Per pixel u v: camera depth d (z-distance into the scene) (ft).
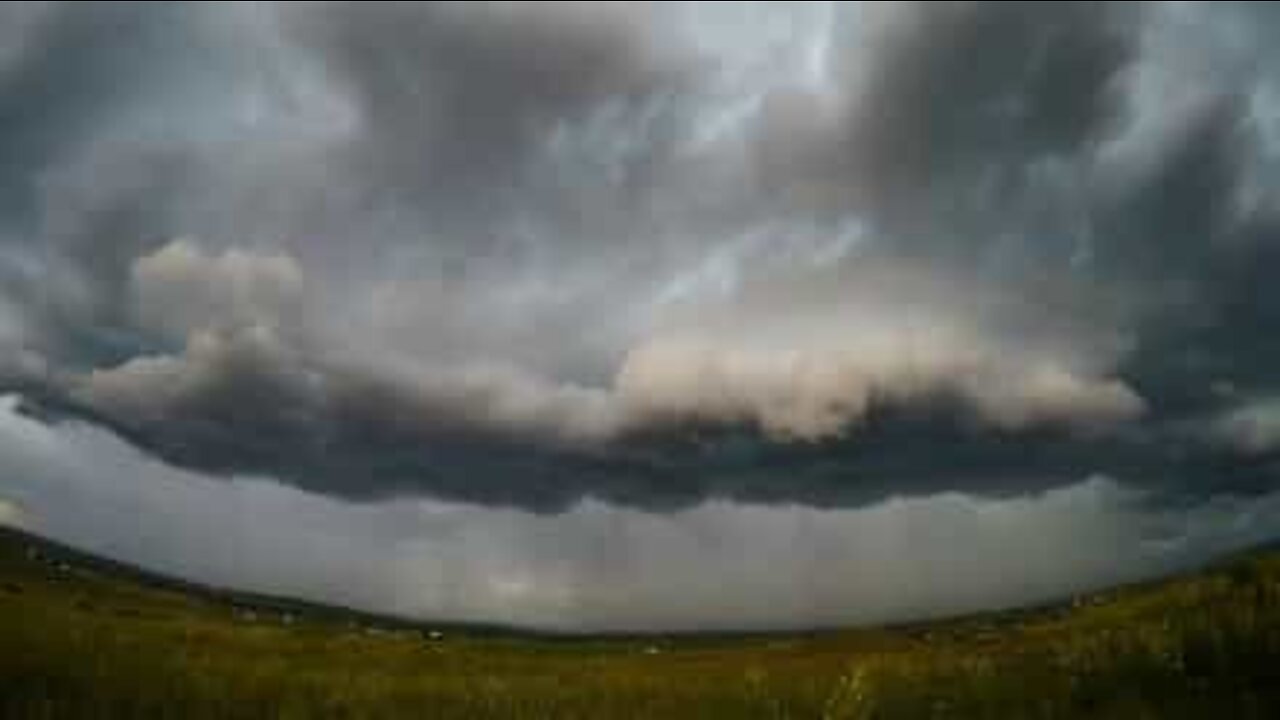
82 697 57.41
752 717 62.90
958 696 58.80
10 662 60.23
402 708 67.15
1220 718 45.88
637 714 65.41
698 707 66.80
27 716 52.39
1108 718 49.06
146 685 61.93
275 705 63.05
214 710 59.67
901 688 62.90
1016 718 52.60
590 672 106.73
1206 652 55.98
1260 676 51.03
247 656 101.45
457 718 64.95
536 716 65.87
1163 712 48.08
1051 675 59.52
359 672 95.35
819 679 72.08
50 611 94.94
